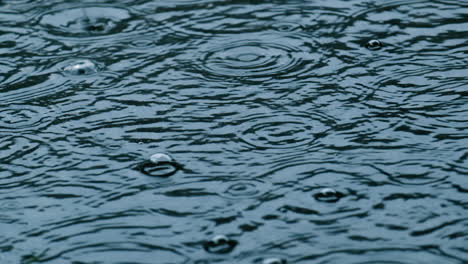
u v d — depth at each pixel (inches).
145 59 90.6
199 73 87.0
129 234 62.6
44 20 100.3
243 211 64.6
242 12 100.3
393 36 93.4
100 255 60.6
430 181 67.6
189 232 62.5
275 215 64.1
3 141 76.0
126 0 104.6
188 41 94.0
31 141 75.9
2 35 97.1
